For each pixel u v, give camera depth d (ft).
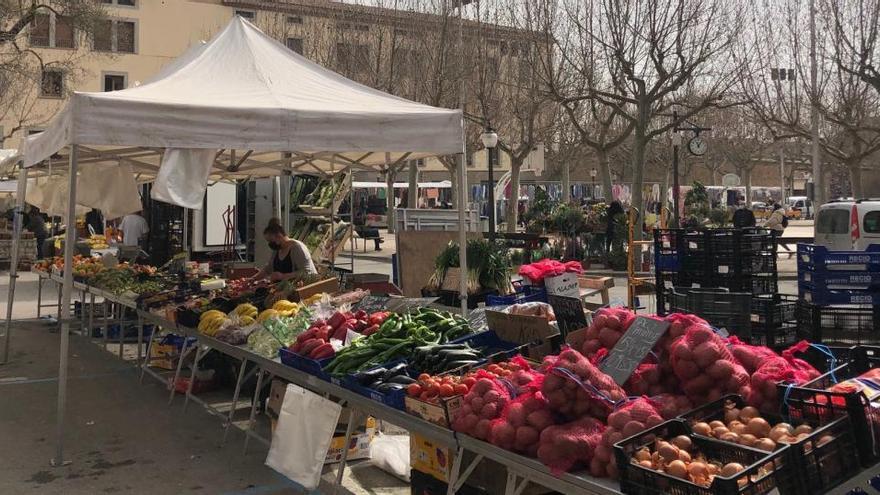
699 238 24.13
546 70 65.98
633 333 11.36
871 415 8.58
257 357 17.39
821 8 67.72
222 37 24.11
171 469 16.94
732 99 77.77
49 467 17.06
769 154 177.88
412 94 78.07
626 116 63.10
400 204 140.15
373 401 13.23
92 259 36.60
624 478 8.38
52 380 25.67
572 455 9.24
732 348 11.03
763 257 23.73
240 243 50.67
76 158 17.19
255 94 20.08
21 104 120.16
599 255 66.90
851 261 21.04
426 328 16.06
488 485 12.71
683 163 156.04
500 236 59.62
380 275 27.94
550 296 15.75
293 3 90.79
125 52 141.38
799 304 21.62
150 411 21.83
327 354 15.38
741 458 8.37
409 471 16.05
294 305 20.67
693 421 9.50
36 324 38.04
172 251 48.55
